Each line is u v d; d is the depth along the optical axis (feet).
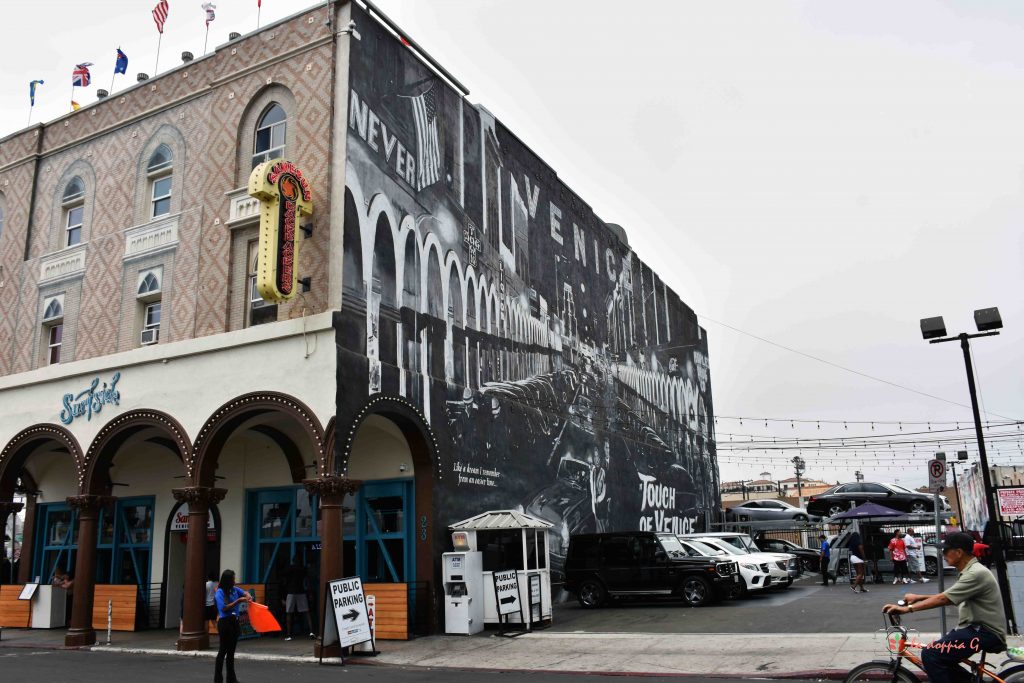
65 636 64.85
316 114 62.85
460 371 71.72
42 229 78.84
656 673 42.70
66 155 79.05
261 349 59.62
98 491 65.87
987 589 24.52
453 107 77.30
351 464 68.03
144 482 77.41
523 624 62.64
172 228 69.00
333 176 60.64
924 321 55.11
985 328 53.01
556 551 84.43
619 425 108.06
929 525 108.06
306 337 57.72
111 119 76.23
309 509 68.80
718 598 75.87
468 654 52.34
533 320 88.02
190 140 70.08
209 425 60.49
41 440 71.67
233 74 68.33
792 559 86.43
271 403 57.98
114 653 58.34
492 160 83.76
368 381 59.06
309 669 48.49
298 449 69.21
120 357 66.54
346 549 67.10
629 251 120.57
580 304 101.40
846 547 104.53
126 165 74.08
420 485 64.90
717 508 143.23
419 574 63.16
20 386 73.15
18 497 95.71
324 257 59.26
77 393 69.21
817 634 51.85
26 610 75.25
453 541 64.44
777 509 130.82
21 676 46.29
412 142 69.72
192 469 60.13
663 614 67.67
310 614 65.72
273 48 66.80
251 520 71.41
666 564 73.67
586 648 52.01
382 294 62.44
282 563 69.00
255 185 55.93
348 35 63.21
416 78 71.67
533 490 81.35
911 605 25.75
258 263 56.29
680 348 138.31
